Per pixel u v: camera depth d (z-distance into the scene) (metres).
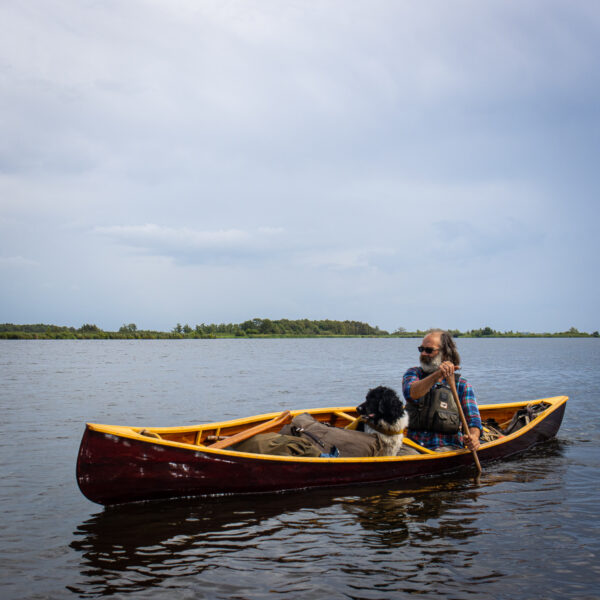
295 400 14.41
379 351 60.28
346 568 3.94
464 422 6.49
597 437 9.31
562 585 3.69
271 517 5.05
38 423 10.27
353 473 6.12
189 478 5.37
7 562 4.05
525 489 6.08
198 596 3.53
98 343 103.38
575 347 84.00
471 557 4.14
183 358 40.47
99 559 4.11
